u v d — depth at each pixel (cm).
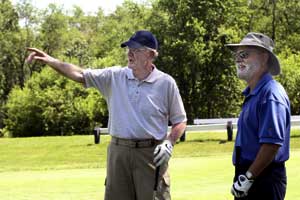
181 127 439
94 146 1662
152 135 429
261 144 346
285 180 364
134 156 431
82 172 1116
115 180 439
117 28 4566
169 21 3506
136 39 429
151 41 431
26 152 1631
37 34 5075
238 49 370
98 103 3934
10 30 4919
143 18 3684
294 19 4391
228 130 1612
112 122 440
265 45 361
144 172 431
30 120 4166
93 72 443
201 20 3472
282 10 4400
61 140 1828
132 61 433
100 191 821
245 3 3656
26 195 795
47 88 4144
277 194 355
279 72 366
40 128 4166
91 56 5403
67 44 5319
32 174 1109
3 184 919
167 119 442
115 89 438
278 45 4331
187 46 3388
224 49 3456
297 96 3189
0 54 4803
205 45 3447
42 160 1485
